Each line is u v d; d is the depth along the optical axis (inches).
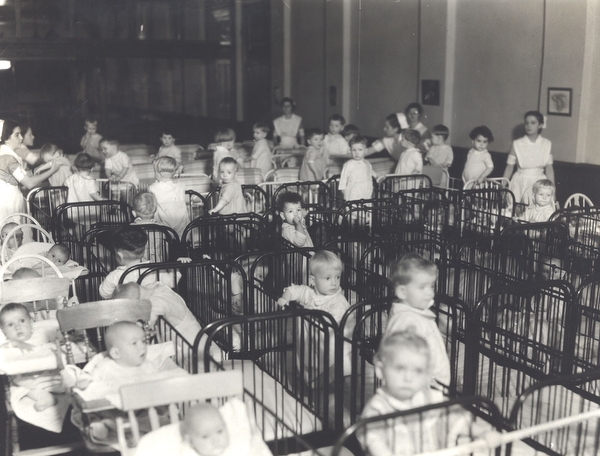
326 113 683.4
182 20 705.0
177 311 201.0
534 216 326.6
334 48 657.0
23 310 164.9
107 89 681.6
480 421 175.6
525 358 192.2
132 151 564.1
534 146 394.9
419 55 552.7
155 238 277.7
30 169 450.0
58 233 315.6
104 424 145.3
